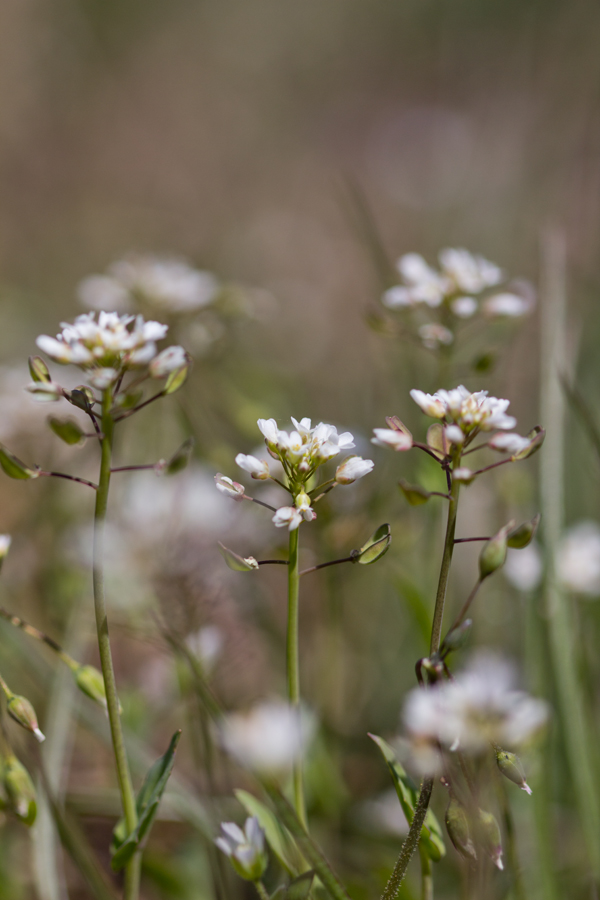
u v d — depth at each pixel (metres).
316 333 0.69
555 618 0.30
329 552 0.32
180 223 0.91
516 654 0.32
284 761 0.25
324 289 0.78
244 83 1.22
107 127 1.07
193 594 0.29
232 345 0.42
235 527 0.31
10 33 1.02
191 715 0.29
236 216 0.93
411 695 0.24
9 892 0.28
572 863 0.30
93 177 0.99
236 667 0.31
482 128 0.91
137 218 0.90
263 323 0.64
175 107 1.15
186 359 0.24
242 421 0.39
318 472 0.30
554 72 0.93
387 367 0.47
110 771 0.33
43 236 0.83
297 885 0.24
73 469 0.36
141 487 0.32
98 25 1.17
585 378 0.40
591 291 0.51
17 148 0.98
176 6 1.25
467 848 0.23
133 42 1.20
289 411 0.49
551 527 0.30
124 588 0.30
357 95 1.16
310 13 1.29
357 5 1.27
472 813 0.24
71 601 0.34
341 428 0.45
